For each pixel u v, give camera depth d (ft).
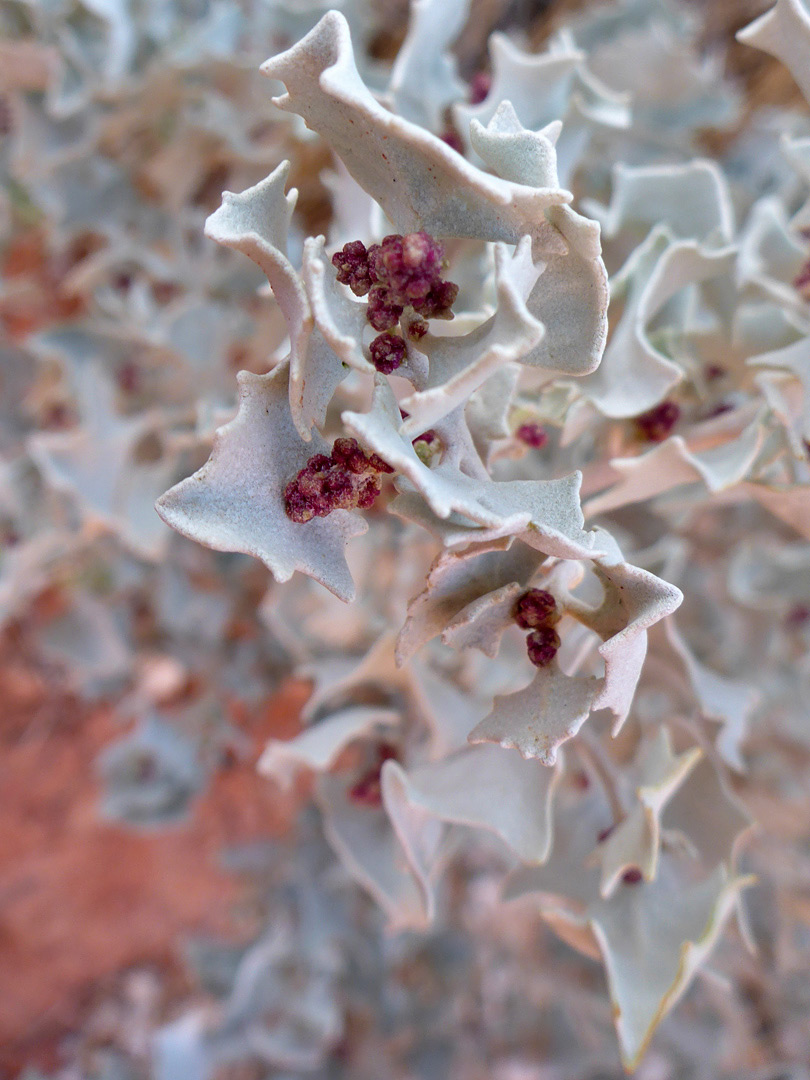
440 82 0.60
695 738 0.56
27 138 0.87
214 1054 1.34
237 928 1.50
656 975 0.50
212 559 1.12
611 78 0.83
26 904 1.52
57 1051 1.59
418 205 0.35
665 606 0.35
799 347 0.49
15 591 1.08
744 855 1.16
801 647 0.95
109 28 0.83
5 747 1.44
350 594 0.37
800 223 0.52
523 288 0.34
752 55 0.99
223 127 0.86
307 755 0.57
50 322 1.17
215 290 0.94
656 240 0.53
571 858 0.55
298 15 0.85
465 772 0.51
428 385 0.35
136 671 1.34
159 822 1.17
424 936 1.33
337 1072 1.39
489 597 0.38
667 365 0.48
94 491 0.90
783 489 0.49
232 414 0.46
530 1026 1.41
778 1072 1.30
